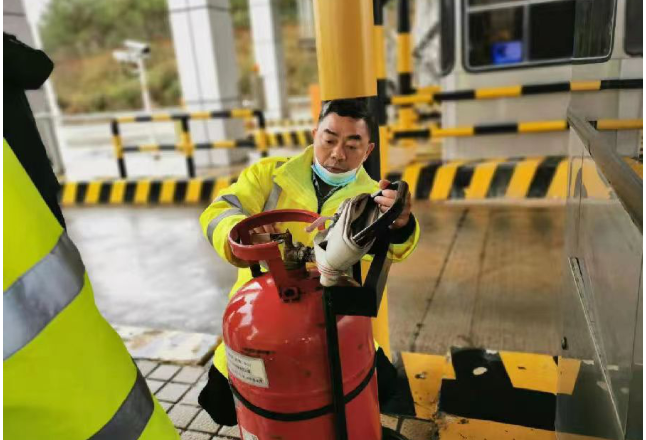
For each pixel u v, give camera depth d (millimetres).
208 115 6492
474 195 5520
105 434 1002
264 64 13805
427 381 2436
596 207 1255
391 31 12344
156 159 9641
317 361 1222
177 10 7824
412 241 1461
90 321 998
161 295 3875
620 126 1122
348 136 1546
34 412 924
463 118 5801
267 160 1768
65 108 35125
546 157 5648
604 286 1157
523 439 1991
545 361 2502
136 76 35500
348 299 1127
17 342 885
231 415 1837
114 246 5117
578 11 1673
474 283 3590
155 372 2689
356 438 1361
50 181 1226
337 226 1131
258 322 1255
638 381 833
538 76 5488
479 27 5520
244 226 1382
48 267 936
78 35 36344
